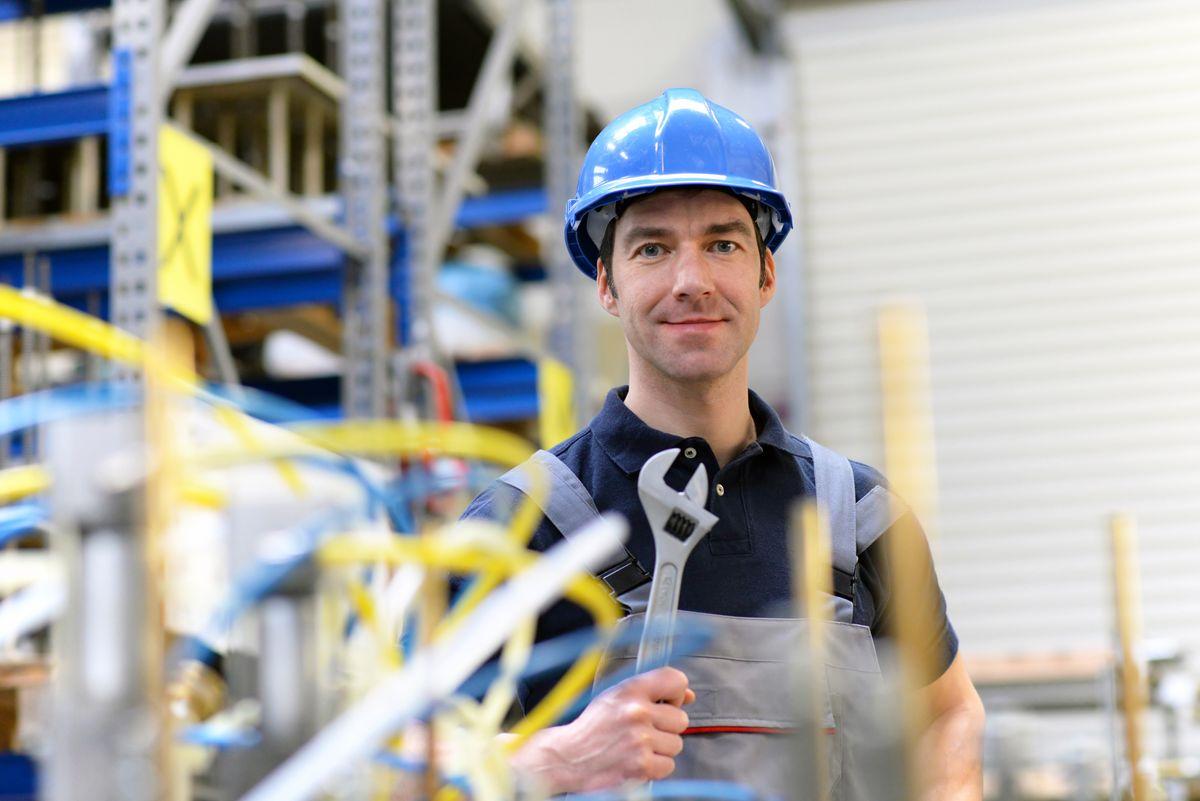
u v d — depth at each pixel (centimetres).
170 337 275
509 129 471
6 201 343
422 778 82
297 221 325
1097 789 341
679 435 168
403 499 86
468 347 493
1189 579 606
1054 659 589
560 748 130
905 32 665
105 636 64
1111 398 625
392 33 406
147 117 247
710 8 805
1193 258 626
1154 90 639
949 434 634
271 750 71
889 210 656
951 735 173
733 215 165
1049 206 642
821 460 173
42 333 241
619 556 158
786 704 153
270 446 76
